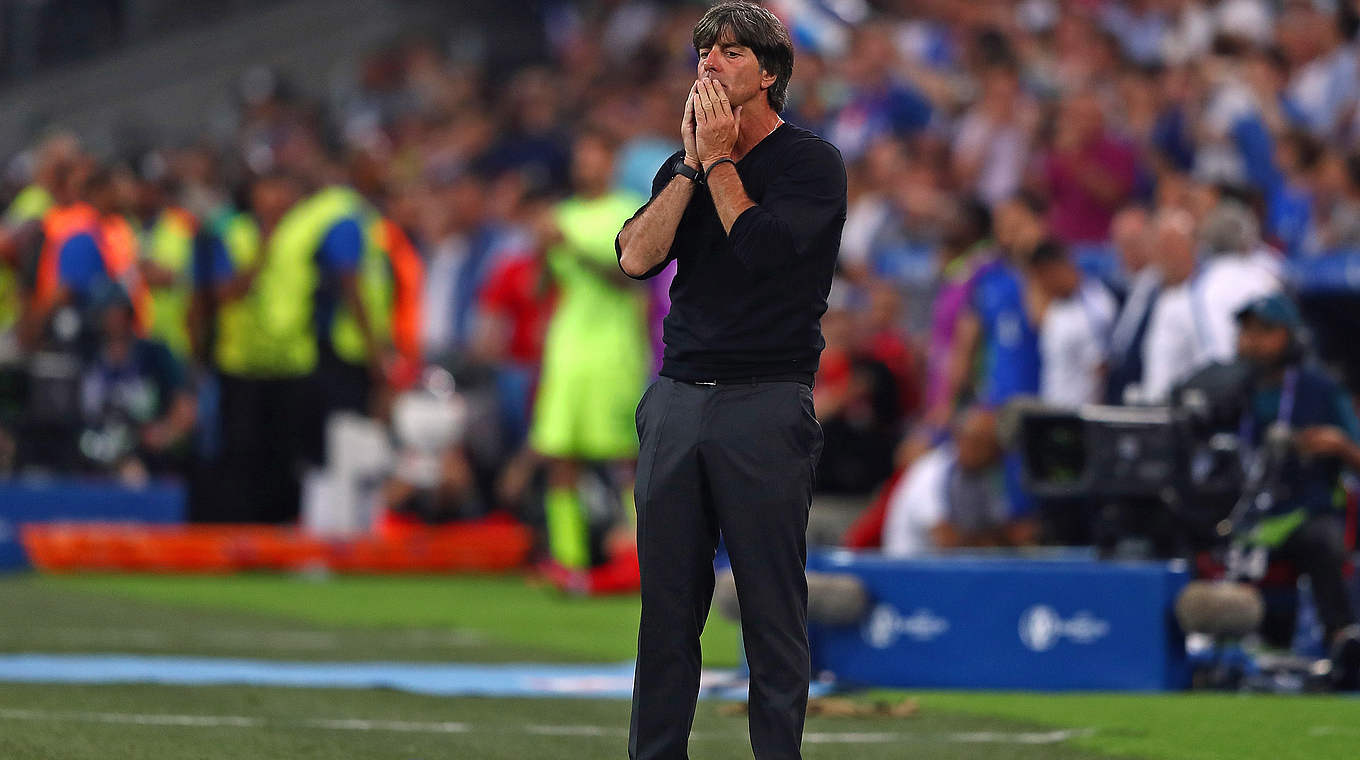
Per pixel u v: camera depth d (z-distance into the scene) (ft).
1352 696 83.30
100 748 65.05
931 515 113.29
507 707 77.56
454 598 131.54
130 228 161.58
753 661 53.72
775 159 53.57
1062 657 84.53
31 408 146.92
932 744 69.15
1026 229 122.11
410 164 222.89
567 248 132.36
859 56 179.63
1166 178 134.21
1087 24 169.58
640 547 54.39
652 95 196.13
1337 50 148.66
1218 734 71.72
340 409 153.58
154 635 103.14
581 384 132.77
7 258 154.30
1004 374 121.19
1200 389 89.51
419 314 171.32
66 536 143.64
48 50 314.55
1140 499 87.66
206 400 155.22
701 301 53.62
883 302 135.13
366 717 73.92
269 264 152.25
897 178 162.71
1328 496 87.71
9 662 90.38
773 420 52.90
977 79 171.01
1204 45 168.14
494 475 160.45
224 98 289.12
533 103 215.72
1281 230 132.87
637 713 54.49
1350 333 114.32
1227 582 87.15
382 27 276.62
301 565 149.38
